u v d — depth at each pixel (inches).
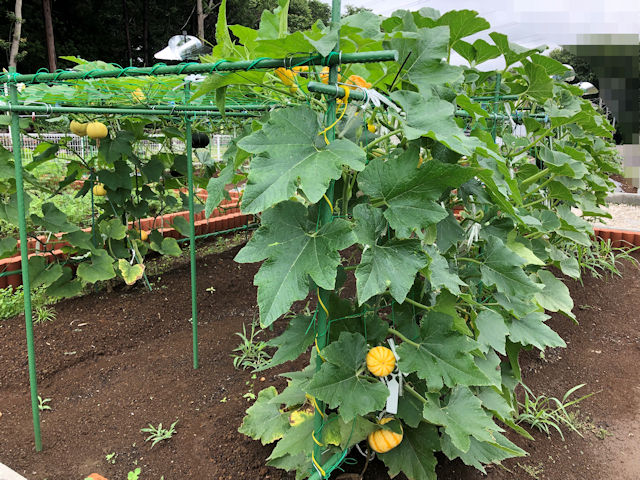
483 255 94.7
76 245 169.5
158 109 142.0
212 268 228.1
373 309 86.7
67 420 116.7
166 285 205.6
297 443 83.9
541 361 148.9
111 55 1180.5
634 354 152.8
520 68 139.0
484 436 73.4
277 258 61.2
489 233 99.1
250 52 72.2
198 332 165.5
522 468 101.3
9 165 140.4
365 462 95.3
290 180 56.0
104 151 177.6
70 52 1042.1
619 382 137.8
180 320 175.6
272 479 94.1
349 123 68.3
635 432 115.8
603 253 226.2
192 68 72.3
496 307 103.0
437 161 62.6
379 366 73.0
